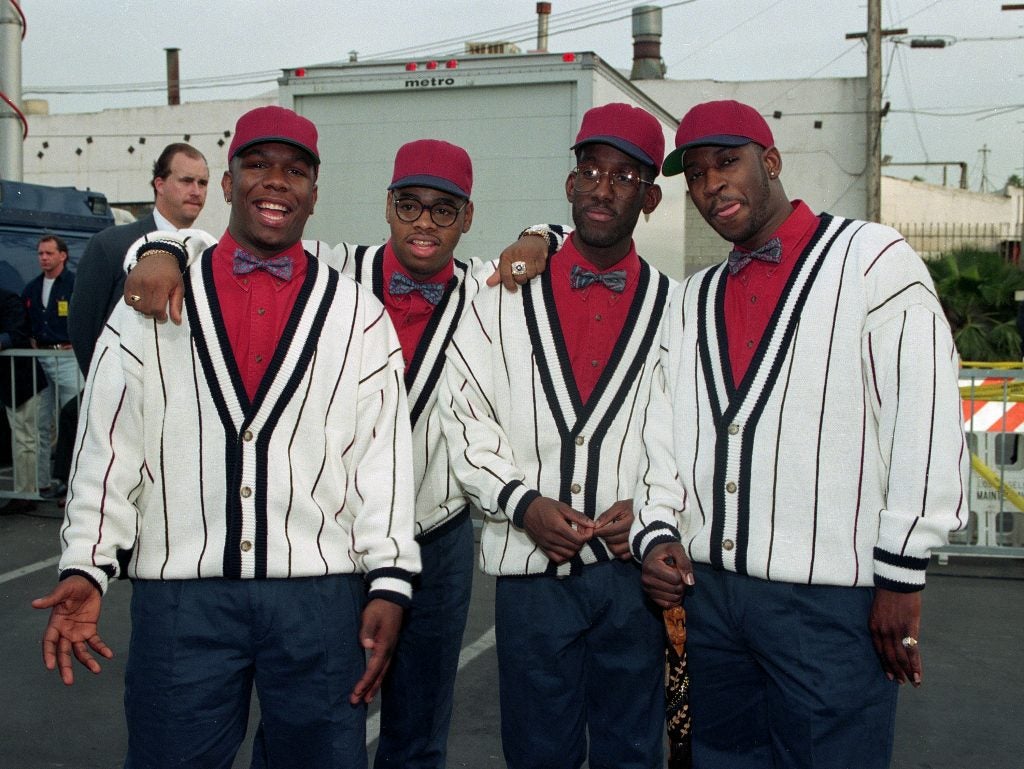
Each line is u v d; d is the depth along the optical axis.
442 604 3.04
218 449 2.28
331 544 2.35
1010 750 3.74
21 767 3.51
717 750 2.55
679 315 2.62
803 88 21.61
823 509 2.28
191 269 2.38
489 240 7.74
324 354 2.35
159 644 2.28
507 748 2.77
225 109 24.81
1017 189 30.44
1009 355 15.52
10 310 7.21
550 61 7.50
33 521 7.04
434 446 2.98
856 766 2.31
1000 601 5.52
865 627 2.29
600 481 2.64
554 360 2.69
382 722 3.13
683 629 2.49
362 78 7.84
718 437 2.41
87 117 25.73
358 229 7.95
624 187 2.65
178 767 2.28
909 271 2.28
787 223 2.44
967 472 2.25
